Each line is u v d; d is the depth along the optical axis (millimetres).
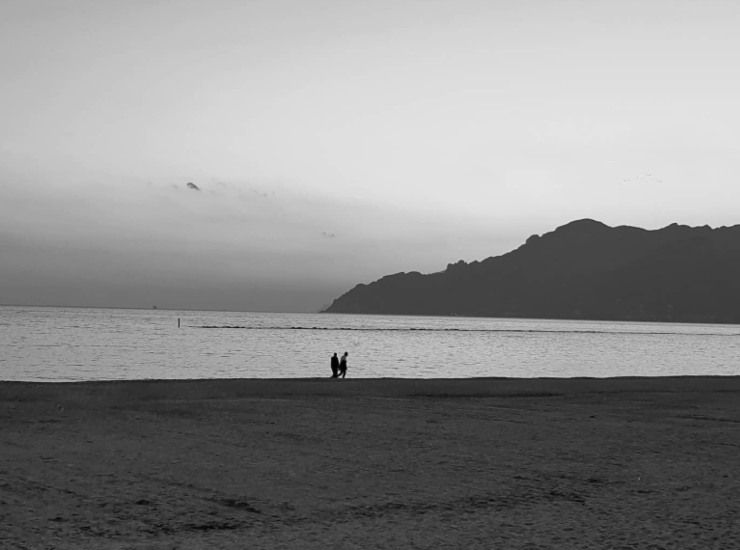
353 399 26953
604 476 13453
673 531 9758
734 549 8961
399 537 9219
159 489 11406
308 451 15289
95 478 12031
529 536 9406
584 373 58781
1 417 19203
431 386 32844
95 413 20625
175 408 22328
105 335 107750
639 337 178375
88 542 8641
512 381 36719
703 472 14039
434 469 13695
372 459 14562
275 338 117438
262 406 23453
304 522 9820
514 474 13430
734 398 30203
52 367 51469
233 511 10258
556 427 20188
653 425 21109
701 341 160375
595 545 9047
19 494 10766
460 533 9484
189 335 118000
